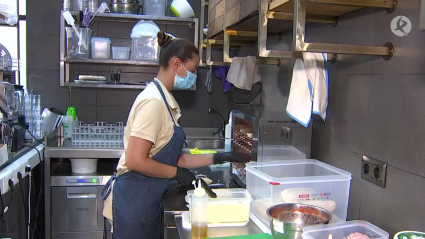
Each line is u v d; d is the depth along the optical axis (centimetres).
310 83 159
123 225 173
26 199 234
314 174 173
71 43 300
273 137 181
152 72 340
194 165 190
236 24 212
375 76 143
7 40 321
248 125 208
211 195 155
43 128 290
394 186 132
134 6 313
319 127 186
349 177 150
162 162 167
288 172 172
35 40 322
